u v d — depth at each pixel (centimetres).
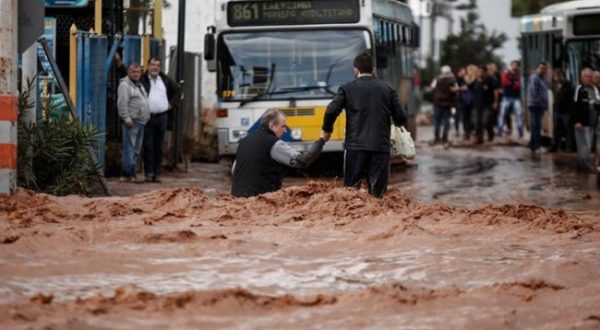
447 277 1738
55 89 3659
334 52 4266
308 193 2331
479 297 1625
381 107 2681
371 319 1503
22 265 1734
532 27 5969
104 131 3703
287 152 2530
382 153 2689
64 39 4122
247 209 2231
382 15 4509
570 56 5400
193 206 2259
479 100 6494
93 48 3694
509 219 2195
